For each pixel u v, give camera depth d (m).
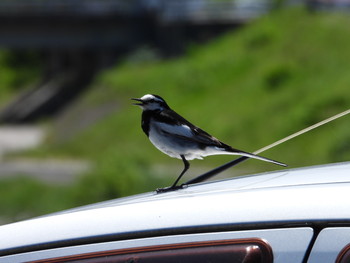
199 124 37.94
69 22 54.19
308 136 29.39
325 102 33.03
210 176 3.05
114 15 54.50
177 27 55.97
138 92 45.91
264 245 2.15
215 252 2.19
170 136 3.67
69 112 48.47
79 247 2.33
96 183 21.30
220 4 55.75
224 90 41.19
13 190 24.17
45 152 41.22
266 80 38.66
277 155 28.97
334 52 39.62
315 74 37.97
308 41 41.50
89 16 54.00
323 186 2.26
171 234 2.26
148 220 2.31
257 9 55.16
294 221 2.15
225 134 35.47
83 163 38.19
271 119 34.66
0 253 2.41
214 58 45.19
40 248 2.38
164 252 2.24
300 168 2.88
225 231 2.21
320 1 45.69
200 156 3.70
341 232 2.09
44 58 62.91
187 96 43.38
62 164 37.78
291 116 33.44
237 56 44.31
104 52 55.56
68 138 43.75
